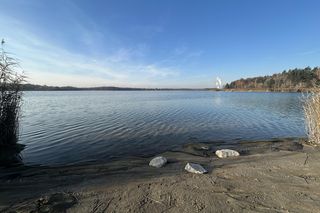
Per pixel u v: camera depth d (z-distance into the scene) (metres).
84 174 7.36
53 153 10.47
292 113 26.27
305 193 5.47
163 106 37.22
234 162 8.39
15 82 11.80
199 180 6.45
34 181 6.72
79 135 14.34
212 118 22.28
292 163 7.93
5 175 7.40
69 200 5.25
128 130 16.03
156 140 13.01
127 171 7.56
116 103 45.09
